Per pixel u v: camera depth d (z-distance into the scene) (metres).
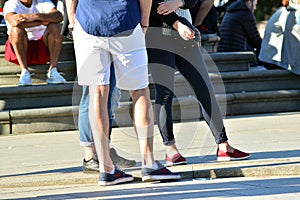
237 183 9.92
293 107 17.75
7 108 15.84
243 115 17.31
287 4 18.33
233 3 20.62
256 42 20.66
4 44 17.98
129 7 9.57
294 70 17.86
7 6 16.48
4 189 10.23
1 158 12.56
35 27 16.64
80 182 10.41
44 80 17.05
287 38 17.92
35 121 15.56
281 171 10.39
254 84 17.80
